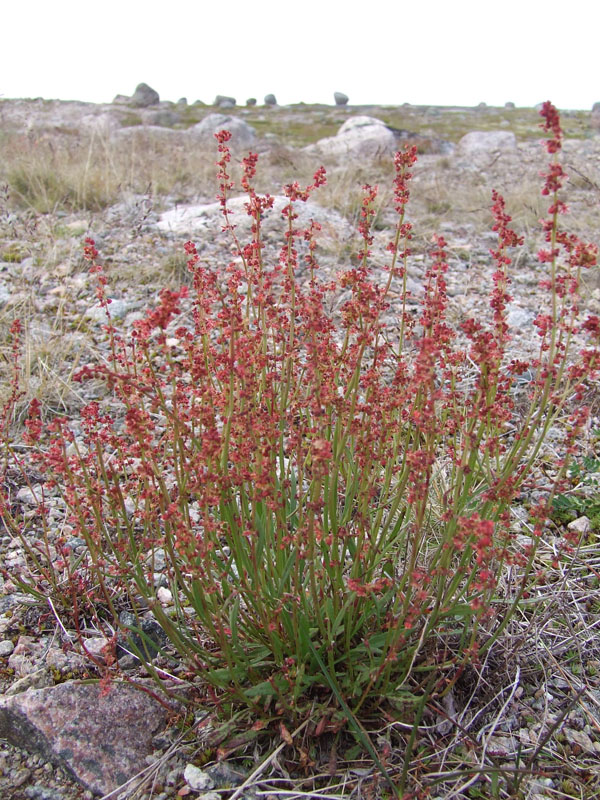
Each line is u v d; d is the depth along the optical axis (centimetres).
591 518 323
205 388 227
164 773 211
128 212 775
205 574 217
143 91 4212
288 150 1438
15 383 313
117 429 383
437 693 216
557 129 182
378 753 212
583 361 217
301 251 651
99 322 509
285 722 217
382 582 215
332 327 251
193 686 232
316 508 191
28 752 219
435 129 3100
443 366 244
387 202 814
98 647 249
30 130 1280
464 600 247
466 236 782
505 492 219
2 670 243
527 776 209
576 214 885
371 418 231
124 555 231
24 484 338
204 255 632
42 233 677
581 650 253
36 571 282
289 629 220
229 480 203
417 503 196
